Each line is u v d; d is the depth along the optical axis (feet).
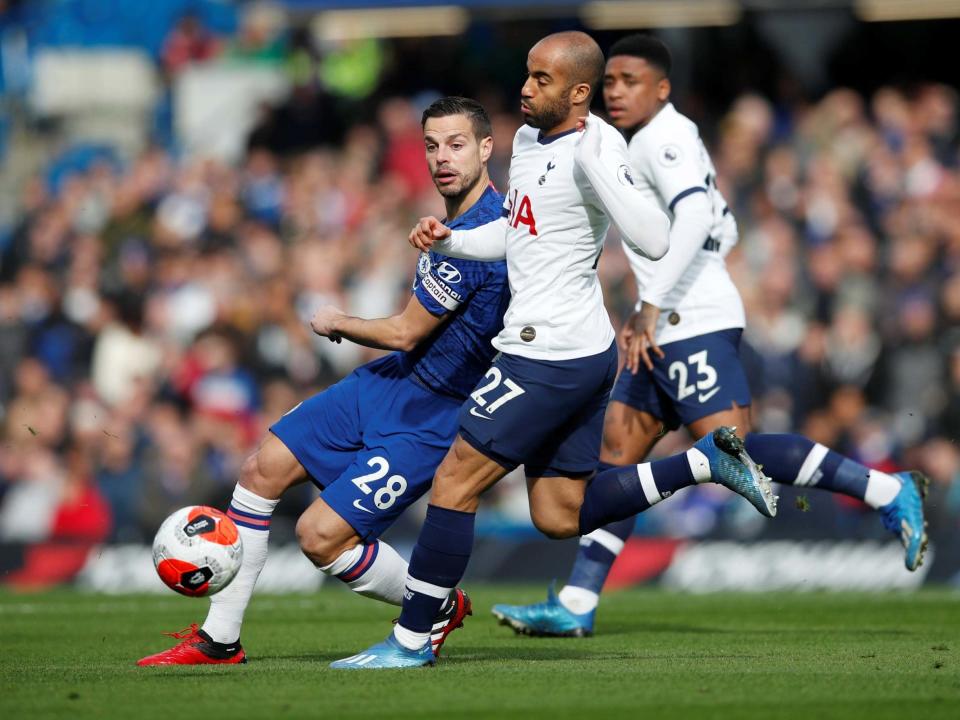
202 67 222.89
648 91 75.77
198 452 142.92
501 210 61.82
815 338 147.13
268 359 156.97
